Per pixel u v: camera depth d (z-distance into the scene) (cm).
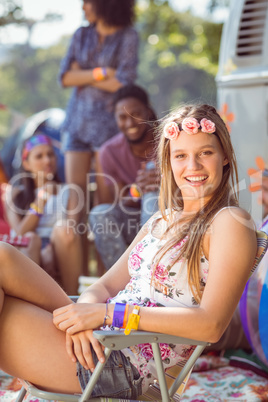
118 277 249
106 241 440
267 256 310
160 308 203
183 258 219
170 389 207
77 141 564
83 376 206
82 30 557
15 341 208
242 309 329
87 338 205
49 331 210
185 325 197
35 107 1712
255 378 335
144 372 217
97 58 553
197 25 1185
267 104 410
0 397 307
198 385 328
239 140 419
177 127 226
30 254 429
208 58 1205
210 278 206
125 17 548
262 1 416
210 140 224
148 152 467
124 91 469
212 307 199
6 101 1695
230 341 370
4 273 210
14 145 749
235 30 429
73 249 440
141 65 1484
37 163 509
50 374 209
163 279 220
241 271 204
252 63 418
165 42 1245
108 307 205
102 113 554
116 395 210
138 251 234
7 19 800
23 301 215
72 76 558
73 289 444
